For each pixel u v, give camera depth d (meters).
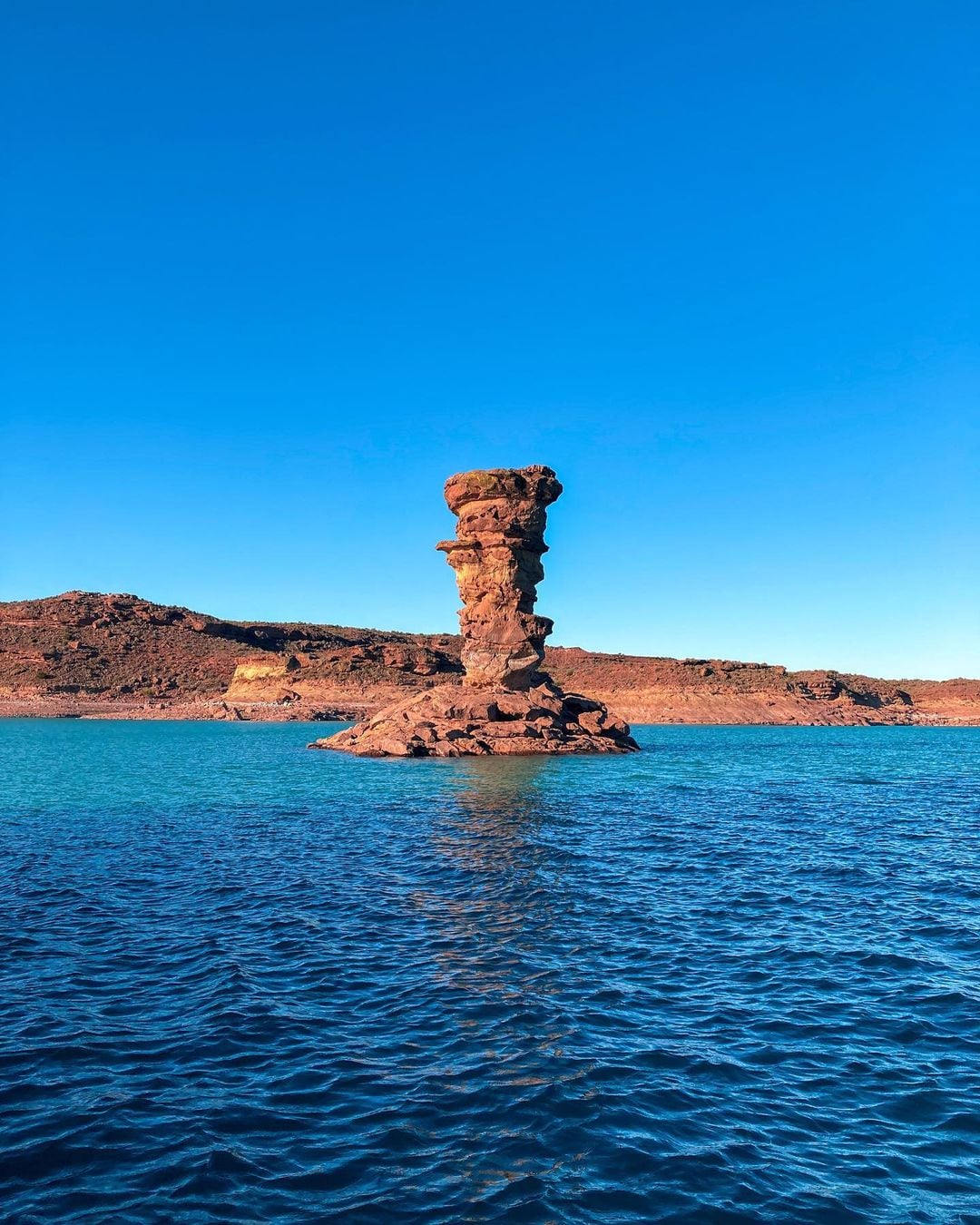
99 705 152.00
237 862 22.38
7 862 21.95
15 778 45.78
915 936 15.95
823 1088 9.80
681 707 166.12
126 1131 8.67
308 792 39.53
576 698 77.12
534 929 16.16
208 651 185.00
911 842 26.94
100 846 24.64
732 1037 11.19
